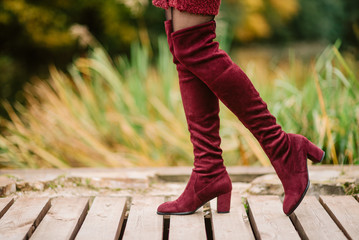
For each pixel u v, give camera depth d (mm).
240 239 1519
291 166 1558
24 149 3234
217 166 1641
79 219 1690
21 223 1615
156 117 3328
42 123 3445
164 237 1872
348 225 1582
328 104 2869
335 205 1760
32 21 5230
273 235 1530
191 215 1704
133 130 3105
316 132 2686
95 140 3090
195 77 1559
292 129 2797
